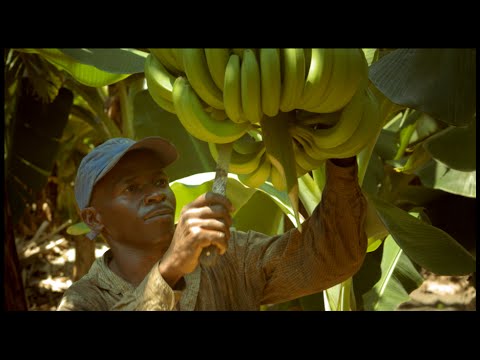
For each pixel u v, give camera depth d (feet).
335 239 6.27
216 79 5.03
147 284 5.37
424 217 12.15
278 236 6.82
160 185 6.21
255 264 6.61
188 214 5.16
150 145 6.13
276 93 4.83
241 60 4.99
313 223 6.40
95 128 18.80
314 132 5.38
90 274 6.20
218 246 5.11
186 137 11.88
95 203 6.17
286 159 5.23
